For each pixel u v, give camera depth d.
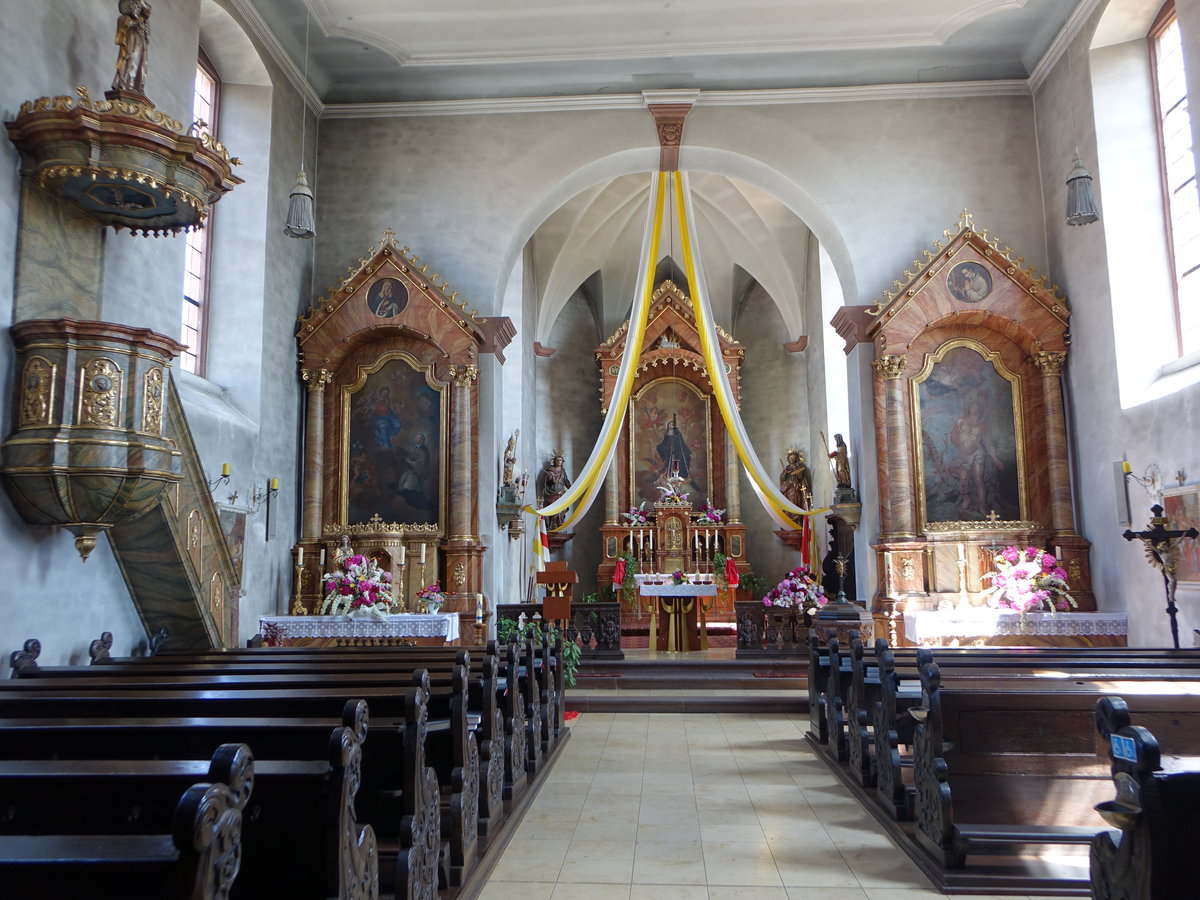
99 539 8.03
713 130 14.38
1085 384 12.52
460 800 4.72
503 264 14.16
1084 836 4.58
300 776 2.92
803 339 20.70
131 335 7.12
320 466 13.20
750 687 11.89
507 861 5.41
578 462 22.05
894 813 5.96
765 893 4.88
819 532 19.33
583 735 9.46
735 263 21.91
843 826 6.11
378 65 13.88
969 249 13.15
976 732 4.99
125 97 7.13
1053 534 12.75
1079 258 12.63
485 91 14.48
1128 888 2.97
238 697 4.62
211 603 8.84
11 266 6.96
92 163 6.91
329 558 12.93
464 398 13.23
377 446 13.36
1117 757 2.99
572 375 22.31
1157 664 6.62
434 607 12.21
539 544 16.50
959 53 13.83
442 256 14.13
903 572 12.84
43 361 6.86
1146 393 11.27
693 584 15.21
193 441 8.67
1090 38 12.12
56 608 7.40
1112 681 5.54
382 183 14.33
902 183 14.05
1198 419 9.84
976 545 12.86
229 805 2.16
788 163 14.25
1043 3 12.57
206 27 11.55
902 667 6.95
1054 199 13.38
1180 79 11.45
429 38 13.31
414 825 3.81
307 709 4.56
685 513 20.19
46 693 5.02
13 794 2.99
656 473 21.61
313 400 13.27
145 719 4.05
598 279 22.62
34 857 2.10
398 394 13.45
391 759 4.27
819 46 13.59
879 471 13.34
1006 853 4.94
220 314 12.00
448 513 13.14
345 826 2.97
